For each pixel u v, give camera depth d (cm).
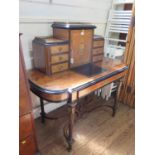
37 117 201
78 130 185
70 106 130
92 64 183
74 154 152
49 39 152
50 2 164
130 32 211
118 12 235
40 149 156
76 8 194
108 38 254
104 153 155
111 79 166
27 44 163
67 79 141
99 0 221
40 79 140
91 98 247
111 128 191
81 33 160
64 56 153
